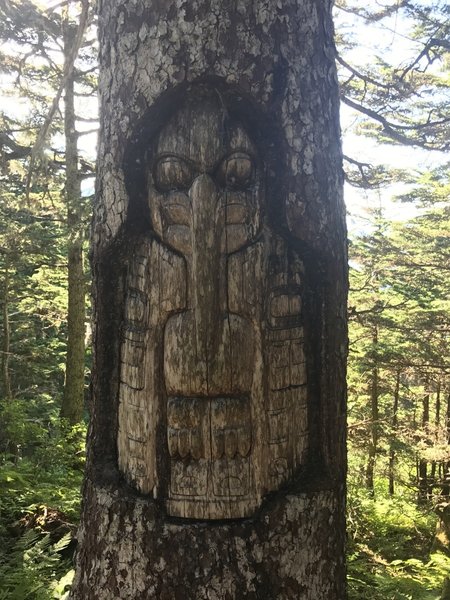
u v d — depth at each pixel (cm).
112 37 205
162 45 193
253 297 192
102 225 208
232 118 197
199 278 189
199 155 192
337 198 210
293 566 190
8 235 841
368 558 588
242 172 195
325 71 210
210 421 189
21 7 610
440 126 605
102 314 210
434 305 761
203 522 189
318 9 209
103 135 209
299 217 198
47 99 816
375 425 842
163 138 197
